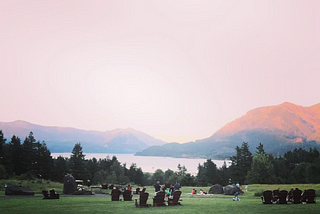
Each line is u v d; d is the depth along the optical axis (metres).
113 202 29.67
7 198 34.38
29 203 27.81
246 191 56.00
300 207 23.61
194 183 130.25
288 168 138.50
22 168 116.00
